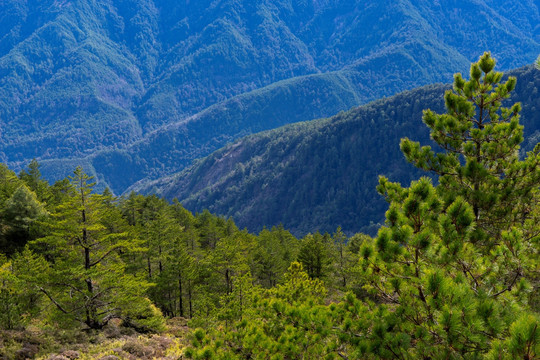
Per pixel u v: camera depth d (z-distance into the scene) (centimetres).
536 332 381
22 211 3362
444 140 982
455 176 975
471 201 941
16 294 2052
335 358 779
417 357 595
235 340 1045
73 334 2062
